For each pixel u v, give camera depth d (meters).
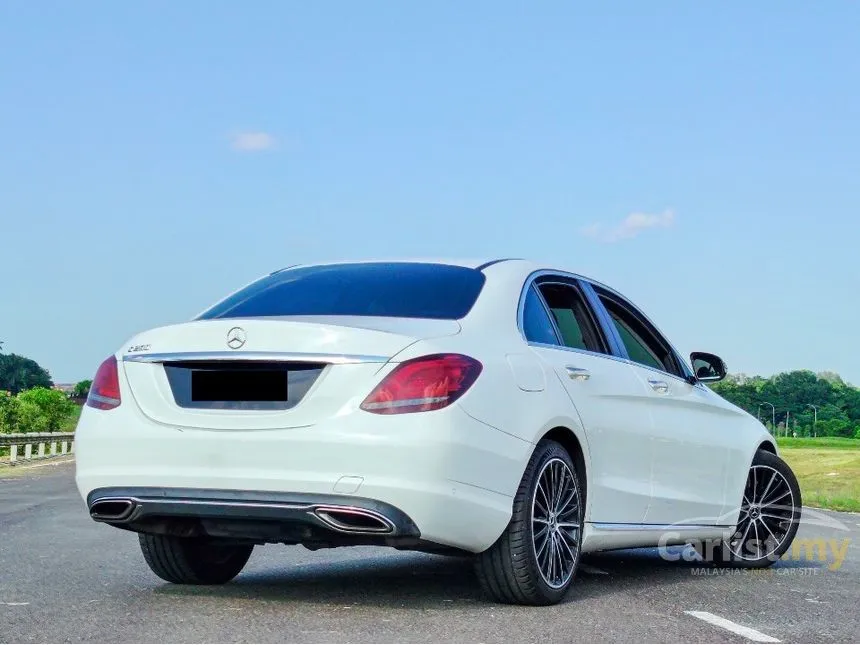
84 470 5.27
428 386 4.89
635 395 6.31
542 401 5.43
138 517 5.19
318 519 4.84
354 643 4.41
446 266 5.93
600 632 4.79
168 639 4.45
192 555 5.91
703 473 6.94
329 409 4.88
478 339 5.29
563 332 6.03
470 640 4.52
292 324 5.03
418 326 5.18
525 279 5.95
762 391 196.75
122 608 5.20
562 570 5.57
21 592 5.72
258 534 5.12
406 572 6.82
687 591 6.24
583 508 5.80
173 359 5.18
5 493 15.42
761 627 5.07
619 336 6.56
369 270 5.98
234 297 5.96
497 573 5.28
